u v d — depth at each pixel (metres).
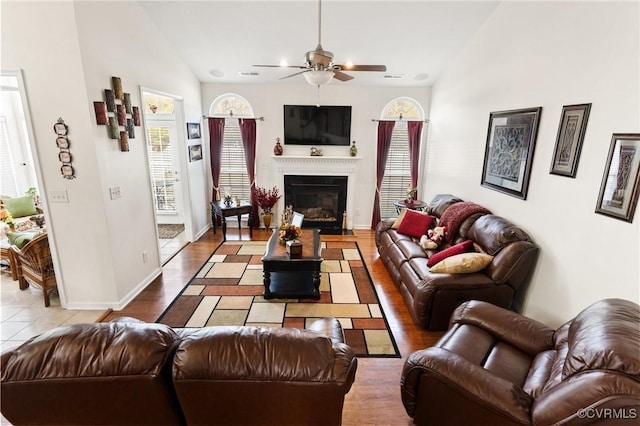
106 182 3.02
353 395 2.19
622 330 1.33
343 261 4.51
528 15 2.99
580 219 2.34
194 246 5.02
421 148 5.80
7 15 2.60
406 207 4.96
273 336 1.13
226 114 5.72
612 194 2.06
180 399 1.09
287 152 5.82
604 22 2.15
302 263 3.32
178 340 1.18
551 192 2.66
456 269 2.80
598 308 1.59
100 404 1.08
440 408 1.65
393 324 3.04
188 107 4.96
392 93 5.55
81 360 1.03
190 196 5.08
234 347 1.08
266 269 3.32
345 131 5.67
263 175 5.90
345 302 3.42
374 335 2.87
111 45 3.06
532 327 2.05
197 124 5.36
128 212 3.39
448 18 3.74
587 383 1.19
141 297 3.48
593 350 1.28
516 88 3.18
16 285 3.70
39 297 3.43
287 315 3.16
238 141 5.79
